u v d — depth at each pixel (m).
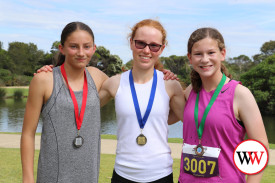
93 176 2.45
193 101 2.46
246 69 85.19
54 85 2.38
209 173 2.24
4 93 50.75
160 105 2.58
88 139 2.42
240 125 2.25
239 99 2.22
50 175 2.33
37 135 11.38
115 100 2.66
